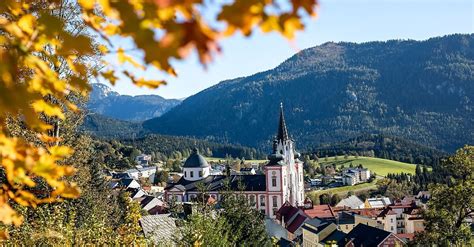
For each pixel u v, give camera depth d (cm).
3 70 207
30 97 213
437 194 2780
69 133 1588
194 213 1698
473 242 2695
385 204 10600
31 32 220
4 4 234
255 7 156
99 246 1169
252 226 2428
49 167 254
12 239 937
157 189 12744
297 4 161
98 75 233
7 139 249
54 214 1120
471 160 2752
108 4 169
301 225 6856
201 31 153
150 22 164
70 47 211
